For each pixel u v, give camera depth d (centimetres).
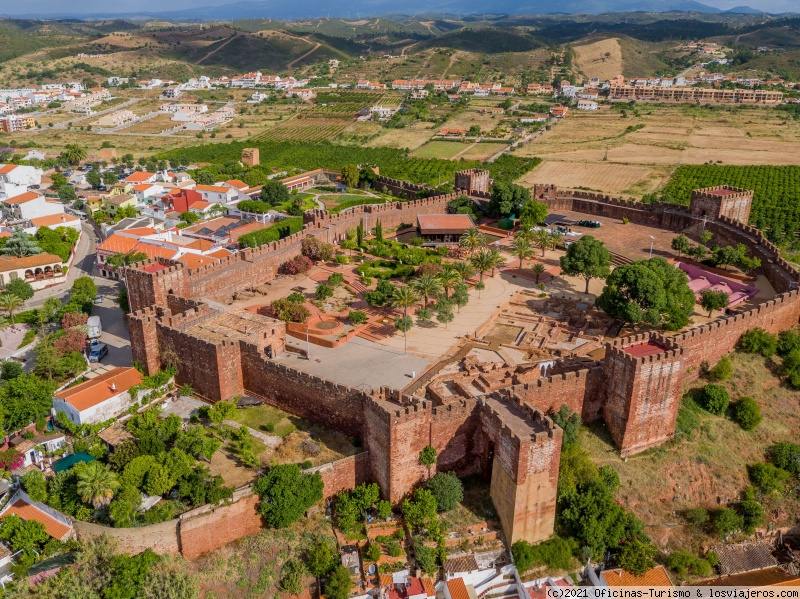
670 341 10431
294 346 12838
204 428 10506
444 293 14100
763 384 11519
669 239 18112
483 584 8750
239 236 18750
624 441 10256
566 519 9306
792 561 9719
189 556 8762
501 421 9038
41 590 8038
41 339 14125
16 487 9594
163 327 11575
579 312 14000
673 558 9412
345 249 18338
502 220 19975
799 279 13788
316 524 9275
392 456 9288
